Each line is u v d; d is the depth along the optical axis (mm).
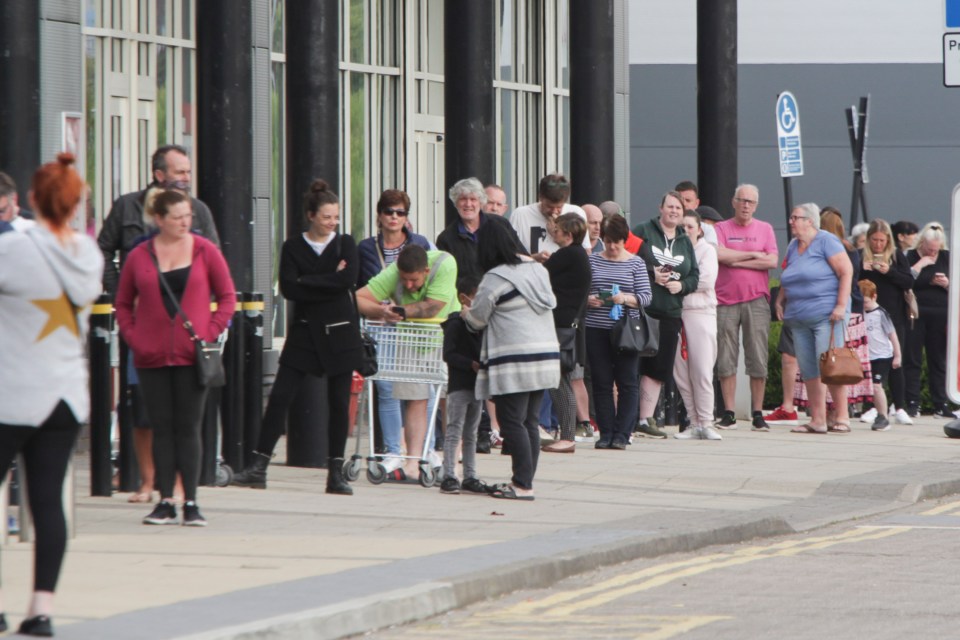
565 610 25609
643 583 28094
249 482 38031
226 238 40094
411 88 62000
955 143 116812
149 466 35406
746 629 23891
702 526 33094
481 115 51375
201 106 40281
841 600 26344
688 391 52781
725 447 50125
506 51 66062
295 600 24203
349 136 59281
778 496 40375
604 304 48031
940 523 36594
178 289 31438
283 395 37750
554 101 68312
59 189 21531
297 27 42812
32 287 21219
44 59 43375
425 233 63469
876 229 60406
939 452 49531
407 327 39219
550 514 35312
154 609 23453
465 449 38594
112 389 36438
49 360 21391
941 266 63688
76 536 30547
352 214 59531
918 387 63625
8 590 25203
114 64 48594
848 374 54031
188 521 32062
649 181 117438
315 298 37156
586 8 56469
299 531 31812
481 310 36719
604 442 48750
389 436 40438
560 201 47500
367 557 28453
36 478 21609
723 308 55719
